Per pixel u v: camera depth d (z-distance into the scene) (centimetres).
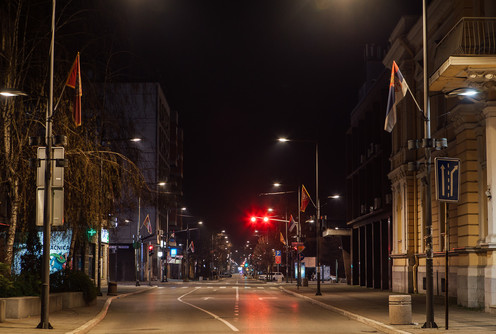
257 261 13875
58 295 2636
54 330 1775
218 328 1998
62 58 2406
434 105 3559
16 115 2328
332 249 9825
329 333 1842
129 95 2736
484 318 2167
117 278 9050
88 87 2450
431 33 3588
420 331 1728
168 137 10319
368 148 5544
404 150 4144
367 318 2217
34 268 2811
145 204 2911
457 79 2341
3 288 2219
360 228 5922
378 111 5169
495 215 2534
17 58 2356
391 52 4372
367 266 5550
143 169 2753
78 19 2420
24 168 2281
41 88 2362
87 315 2420
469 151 2795
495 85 2372
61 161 1884
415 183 4141
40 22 2375
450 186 1794
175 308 3047
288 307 3094
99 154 2525
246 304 3344
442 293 3509
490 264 2520
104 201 2591
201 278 11906
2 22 2348
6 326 1869
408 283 4103
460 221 2844
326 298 3675
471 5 2853
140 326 2105
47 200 1855
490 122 2573
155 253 10344
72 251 3047
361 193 5875
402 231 4250
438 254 3491
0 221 3288
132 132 2678
